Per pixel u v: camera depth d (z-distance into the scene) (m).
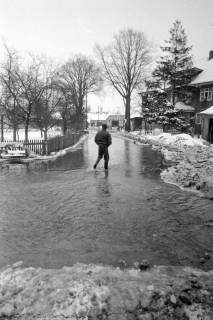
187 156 14.56
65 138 21.31
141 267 3.63
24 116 19.88
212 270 3.52
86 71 54.62
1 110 20.67
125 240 4.52
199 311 2.62
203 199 6.94
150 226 5.13
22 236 4.66
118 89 48.84
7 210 6.04
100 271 3.40
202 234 4.77
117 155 16.66
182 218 5.56
